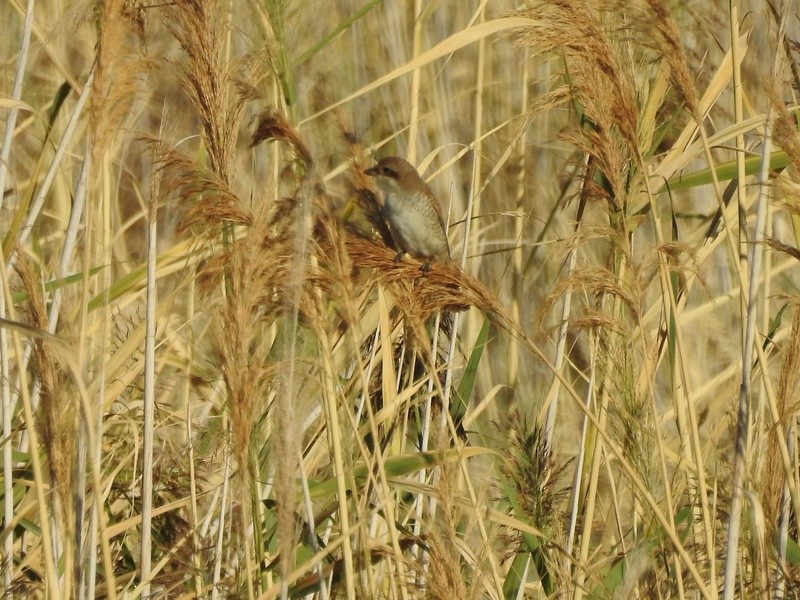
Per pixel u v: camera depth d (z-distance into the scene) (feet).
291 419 17.97
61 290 22.71
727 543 22.71
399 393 27.71
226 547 26.16
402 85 41.34
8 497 23.98
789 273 39.22
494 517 24.14
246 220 21.93
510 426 27.32
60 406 20.52
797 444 25.86
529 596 28.73
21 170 36.91
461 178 40.63
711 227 28.25
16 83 26.91
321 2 42.52
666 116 29.35
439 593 20.36
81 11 26.37
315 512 27.07
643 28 23.30
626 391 23.29
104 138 20.95
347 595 21.79
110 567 19.77
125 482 28.25
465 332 34.83
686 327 38.91
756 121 24.45
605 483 31.94
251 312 19.76
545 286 37.60
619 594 22.68
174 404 32.94
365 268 22.76
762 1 38.58
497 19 24.30
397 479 23.98
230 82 22.57
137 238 38.34
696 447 23.39
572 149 37.24
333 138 40.22
